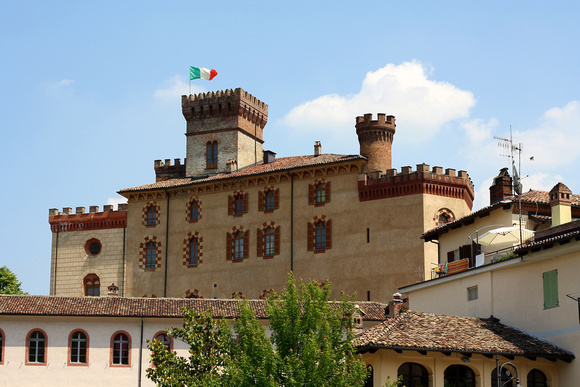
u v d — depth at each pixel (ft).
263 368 160.45
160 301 237.45
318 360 160.86
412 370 168.25
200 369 182.80
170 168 357.61
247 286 313.32
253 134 352.08
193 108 350.43
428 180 290.15
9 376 229.66
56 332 232.53
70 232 345.51
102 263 338.54
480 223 233.96
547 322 177.27
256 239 315.17
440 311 206.08
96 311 232.12
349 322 171.12
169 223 331.98
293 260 306.76
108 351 231.30
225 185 324.60
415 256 285.84
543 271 179.73
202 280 321.73
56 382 229.45
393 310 210.38
